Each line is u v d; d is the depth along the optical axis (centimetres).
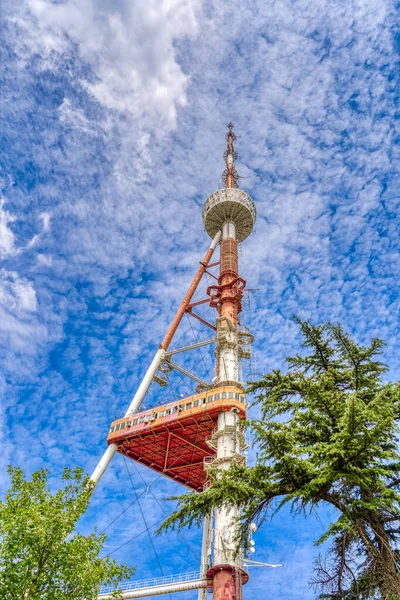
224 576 4616
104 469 6425
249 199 8712
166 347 7569
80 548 2539
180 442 6481
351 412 1942
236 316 7188
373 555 1872
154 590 5231
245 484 2022
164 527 2106
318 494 1997
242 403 5953
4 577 2259
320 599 1975
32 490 2658
